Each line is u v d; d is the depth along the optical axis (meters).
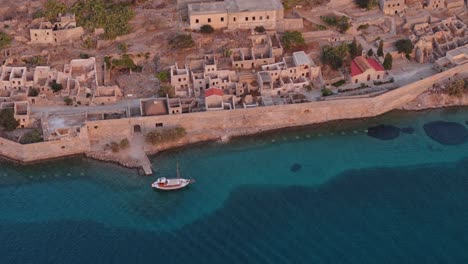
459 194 188.12
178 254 170.50
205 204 185.12
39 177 192.75
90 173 194.38
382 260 169.12
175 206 184.38
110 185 190.62
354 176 194.50
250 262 168.50
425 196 187.50
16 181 191.50
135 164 196.62
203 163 198.38
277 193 188.38
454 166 198.25
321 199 186.50
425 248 172.38
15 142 195.50
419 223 179.12
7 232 175.50
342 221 179.50
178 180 189.12
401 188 190.25
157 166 196.88
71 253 170.12
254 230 177.12
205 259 169.25
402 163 199.50
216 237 175.25
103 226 178.00
